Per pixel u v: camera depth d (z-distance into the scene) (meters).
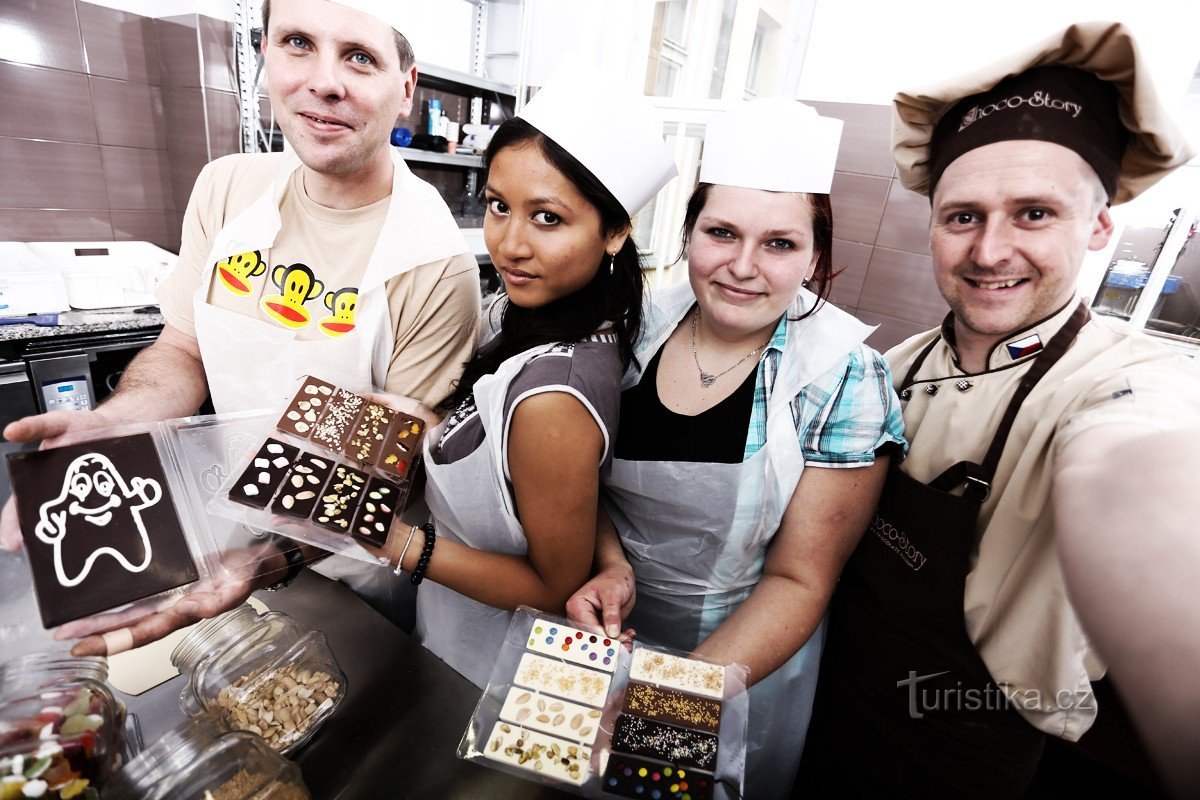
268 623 0.82
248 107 2.37
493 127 3.47
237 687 0.73
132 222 2.51
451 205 3.44
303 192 1.19
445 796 0.67
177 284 1.30
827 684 1.14
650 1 2.82
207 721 0.66
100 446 0.75
